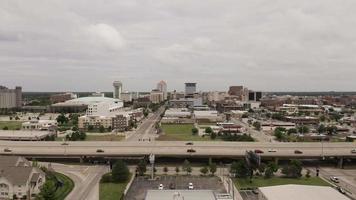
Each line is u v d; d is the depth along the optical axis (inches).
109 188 6353.3
